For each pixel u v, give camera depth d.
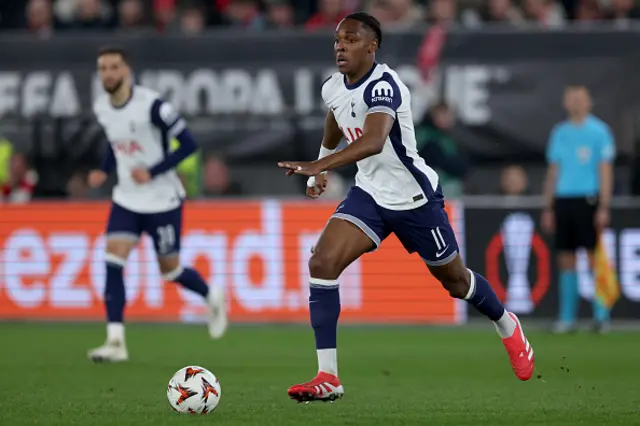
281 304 48.38
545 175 51.31
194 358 35.00
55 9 60.75
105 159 35.47
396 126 22.41
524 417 21.55
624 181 50.81
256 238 48.50
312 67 51.38
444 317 48.16
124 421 20.62
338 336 43.78
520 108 50.84
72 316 48.94
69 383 28.08
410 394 26.08
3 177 51.66
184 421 20.53
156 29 56.59
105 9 59.56
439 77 50.91
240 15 58.41
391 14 55.31
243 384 27.95
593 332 45.09
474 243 48.03
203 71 51.66
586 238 45.12
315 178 24.42
